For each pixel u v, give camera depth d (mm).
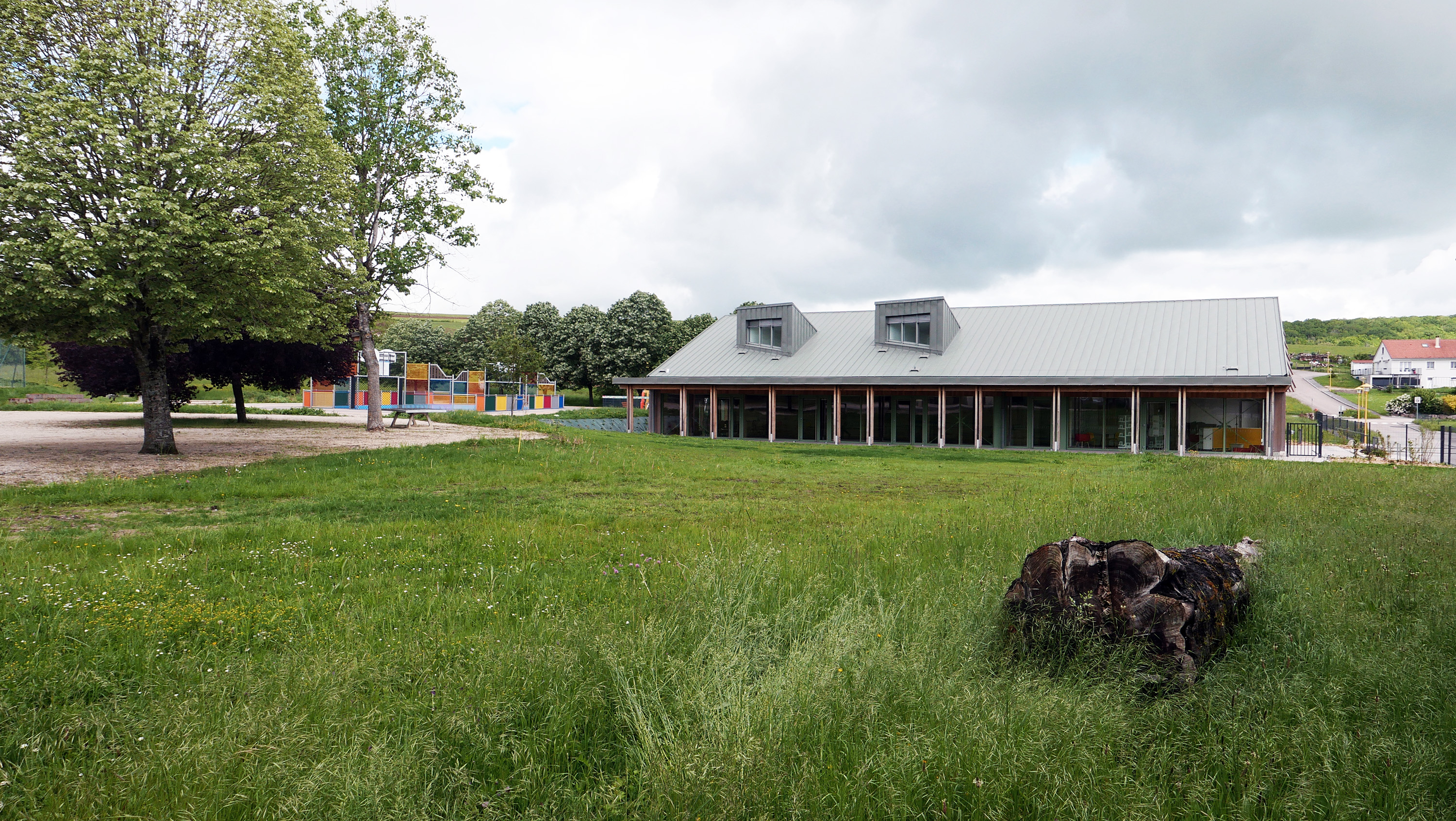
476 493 12227
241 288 16422
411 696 3523
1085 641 3850
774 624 4652
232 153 17031
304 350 27562
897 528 8727
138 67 15164
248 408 44344
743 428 36844
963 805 2732
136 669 3941
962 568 6238
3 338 16031
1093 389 28938
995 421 31531
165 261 14727
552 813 2691
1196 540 7184
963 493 13125
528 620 4816
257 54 17672
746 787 2652
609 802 2725
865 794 2674
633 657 3812
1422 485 12656
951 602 4902
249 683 3551
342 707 3299
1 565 6188
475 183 27516
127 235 14375
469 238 27609
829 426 34750
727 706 3246
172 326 16297
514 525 8898
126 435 21875
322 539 7770
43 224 13945
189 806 2596
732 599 4918
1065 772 2795
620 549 7477
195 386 28453
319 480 13148
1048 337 32656
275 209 16766
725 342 40344
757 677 3807
